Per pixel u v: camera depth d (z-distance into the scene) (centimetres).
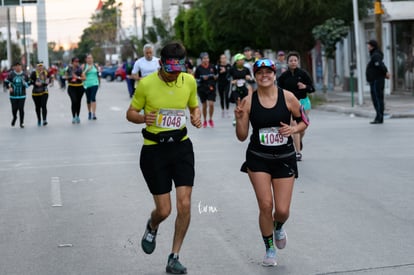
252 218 1002
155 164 757
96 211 1084
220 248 856
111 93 4984
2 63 9281
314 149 1658
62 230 973
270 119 762
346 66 4166
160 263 805
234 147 1736
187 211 756
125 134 2144
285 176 773
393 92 3638
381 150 1622
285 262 791
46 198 1200
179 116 758
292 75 1490
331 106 2973
